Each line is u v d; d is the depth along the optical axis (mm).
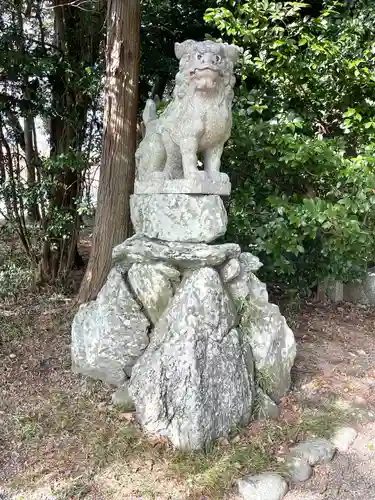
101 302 3256
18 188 4844
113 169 4223
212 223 2924
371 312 5137
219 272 3033
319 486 2508
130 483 2383
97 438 2676
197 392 2629
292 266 4559
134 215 3301
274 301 4988
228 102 2934
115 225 4281
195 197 2914
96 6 4754
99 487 2365
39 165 4957
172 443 2639
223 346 2820
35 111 4770
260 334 3092
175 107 2998
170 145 3051
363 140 5035
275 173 4742
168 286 3041
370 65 5004
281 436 2791
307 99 5141
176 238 2967
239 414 2805
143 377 2811
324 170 4430
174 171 3125
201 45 2770
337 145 4645
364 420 3090
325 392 3346
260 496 2336
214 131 2910
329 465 2668
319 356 3959
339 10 5645
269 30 4852
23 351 3793
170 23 5988
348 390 3434
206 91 2803
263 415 2941
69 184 5094
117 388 3143
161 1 5777
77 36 4949
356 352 4105
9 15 4648
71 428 2797
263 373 3059
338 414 3102
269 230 4348
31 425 2799
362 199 4254
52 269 5230
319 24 4898
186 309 2816
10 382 3320
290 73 4840
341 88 5059
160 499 2295
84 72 4684
